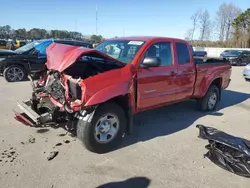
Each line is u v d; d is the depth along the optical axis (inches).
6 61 394.0
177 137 193.9
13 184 125.6
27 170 138.3
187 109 273.9
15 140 174.4
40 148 164.2
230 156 149.5
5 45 924.6
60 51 165.2
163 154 164.7
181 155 164.6
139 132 200.8
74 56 152.4
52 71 171.9
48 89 175.9
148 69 183.2
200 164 154.0
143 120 231.3
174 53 208.5
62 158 152.9
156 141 184.5
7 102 268.4
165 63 201.3
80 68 185.9
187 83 224.1
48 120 160.2
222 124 231.9
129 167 146.6
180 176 140.0
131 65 172.6
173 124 223.5
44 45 425.4
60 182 129.2
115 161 152.8
